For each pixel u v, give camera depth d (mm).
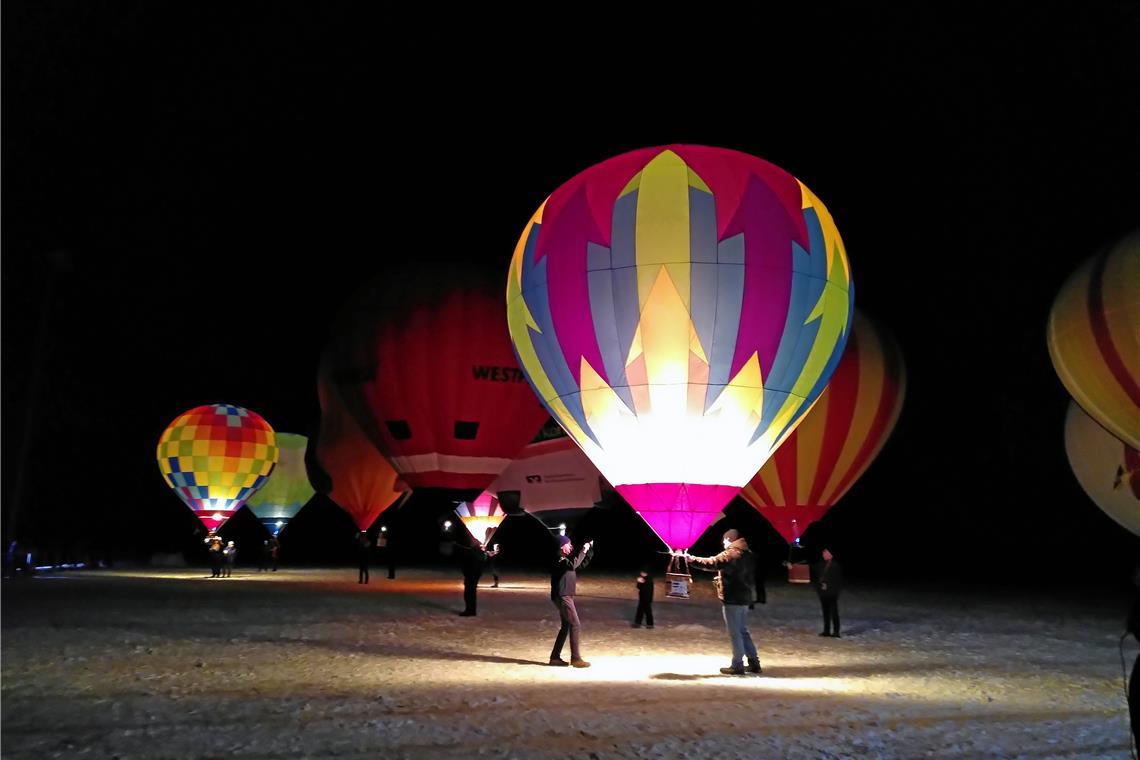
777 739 7039
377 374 21031
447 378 20844
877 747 6859
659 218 12773
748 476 13180
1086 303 14039
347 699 8492
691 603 20422
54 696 8617
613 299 12734
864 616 18125
